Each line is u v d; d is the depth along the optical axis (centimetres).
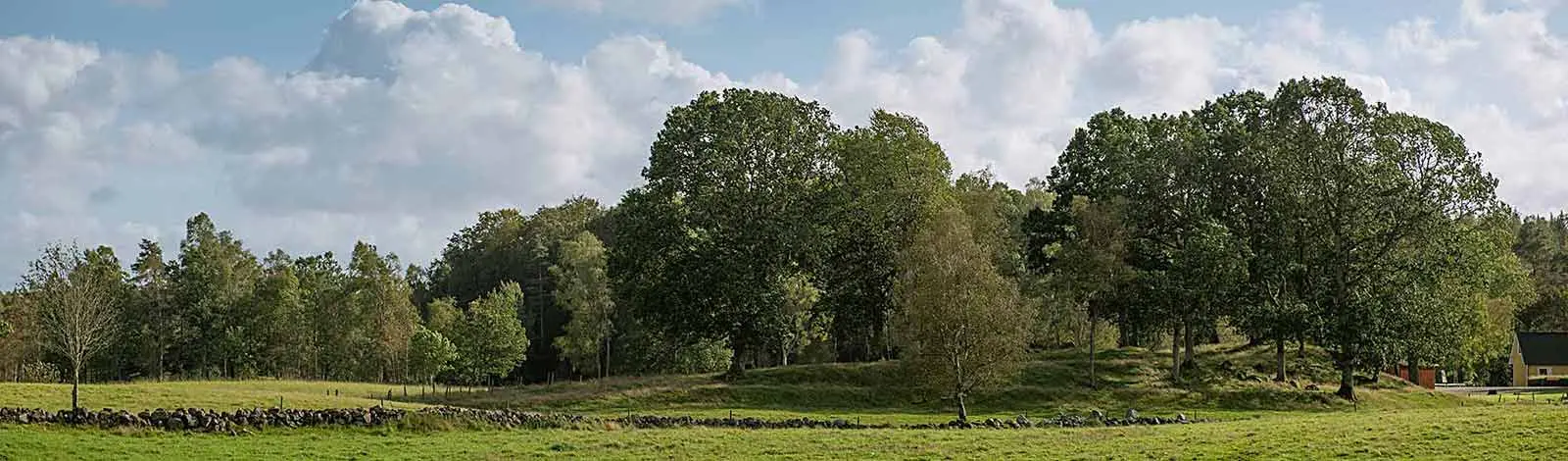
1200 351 8756
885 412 6406
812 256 7444
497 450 3719
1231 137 7638
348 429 4091
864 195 7438
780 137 7294
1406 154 7119
